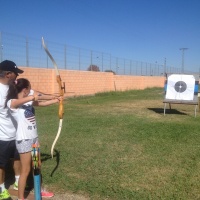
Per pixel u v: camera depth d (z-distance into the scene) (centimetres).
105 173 482
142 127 855
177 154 589
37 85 1636
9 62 364
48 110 1225
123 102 1688
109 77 2536
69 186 429
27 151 361
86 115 1103
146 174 480
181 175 478
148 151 607
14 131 382
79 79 2067
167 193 411
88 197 400
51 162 529
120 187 429
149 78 3603
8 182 448
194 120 1024
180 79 1150
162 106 1482
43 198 394
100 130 803
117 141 685
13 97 365
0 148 381
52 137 712
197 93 1133
